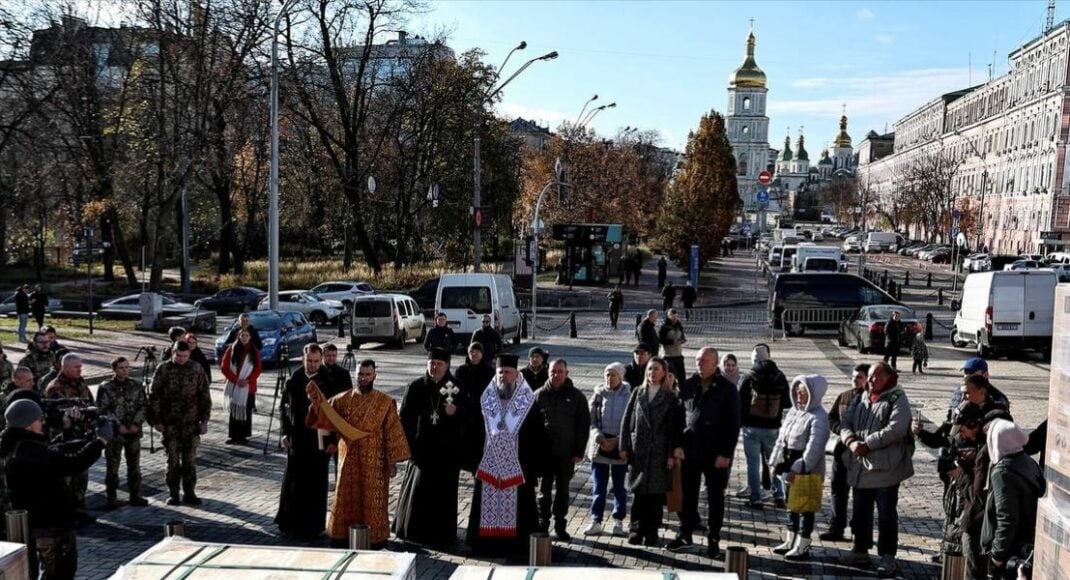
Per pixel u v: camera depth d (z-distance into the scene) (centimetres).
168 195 4172
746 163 14450
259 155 5209
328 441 894
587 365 2384
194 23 3909
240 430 1405
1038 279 2533
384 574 412
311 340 2600
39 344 1276
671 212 6000
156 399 1050
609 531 975
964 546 717
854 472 845
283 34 4206
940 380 2152
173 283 4956
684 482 898
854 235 11019
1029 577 589
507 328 2833
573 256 5269
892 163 15062
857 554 851
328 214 5406
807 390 890
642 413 898
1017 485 624
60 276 5684
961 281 6119
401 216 5028
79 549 884
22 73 3622
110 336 2950
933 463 1320
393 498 1111
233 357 1406
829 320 3216
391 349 2866
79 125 4050
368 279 4681
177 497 1059
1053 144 7631
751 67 14325
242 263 5288
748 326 3603
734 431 885
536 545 525
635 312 4238
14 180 4050
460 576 420
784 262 5484
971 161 10244
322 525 935
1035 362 2517
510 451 879
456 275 2759
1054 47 7762
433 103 4888
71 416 895
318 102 4866
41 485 695
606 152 7181
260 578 407
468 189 5253
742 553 542
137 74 4084
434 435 901
